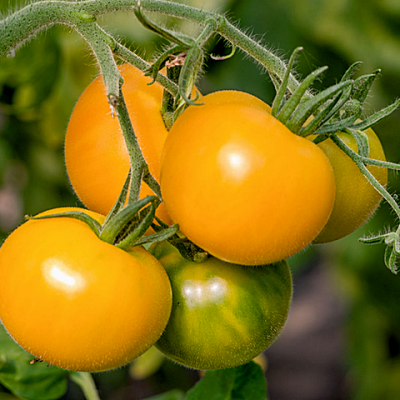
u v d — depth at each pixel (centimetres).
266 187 50
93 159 54
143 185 54
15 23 53
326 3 96
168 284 53
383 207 120
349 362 151
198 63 52
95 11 53
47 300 50
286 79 51
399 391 140
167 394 72
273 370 220
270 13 95
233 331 55
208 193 50
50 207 110
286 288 56
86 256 51
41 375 65
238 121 51
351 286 131
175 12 53
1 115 104
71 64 93
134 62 54
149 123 55
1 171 104
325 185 51
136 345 52
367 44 97
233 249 51
